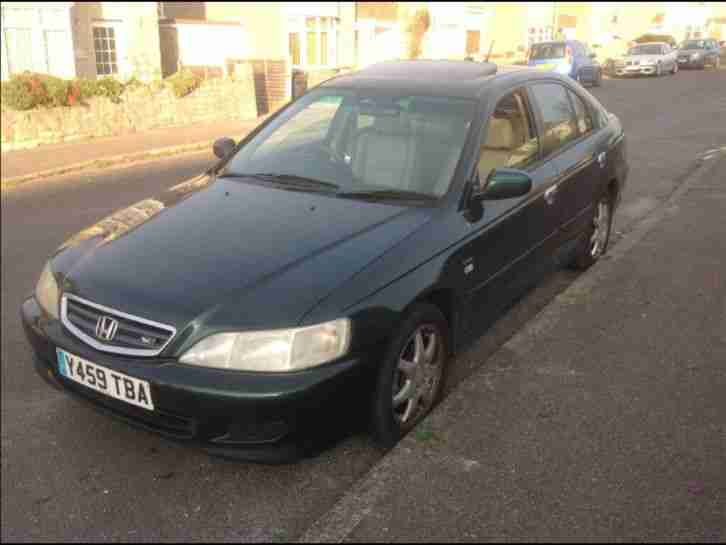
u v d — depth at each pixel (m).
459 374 3.66
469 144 3.50
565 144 4.31
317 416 2.62
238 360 2.60
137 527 2.71
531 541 2.19
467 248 3.23
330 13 26.55
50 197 10.11
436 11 28.67
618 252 4.36
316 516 2.69
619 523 2.23
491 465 2.59
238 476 2.96
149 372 2.66
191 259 2.97
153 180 11.19
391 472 2.60
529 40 32.34
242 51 26.11
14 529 2.75
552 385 3.09
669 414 2.79
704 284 3.25
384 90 3.93
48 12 17.91
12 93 13.54
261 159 3.90
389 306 2.80
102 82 15.18
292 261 2.88
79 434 3.43
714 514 2.23
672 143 4.05
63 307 3.01
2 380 4.34
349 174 3.57
